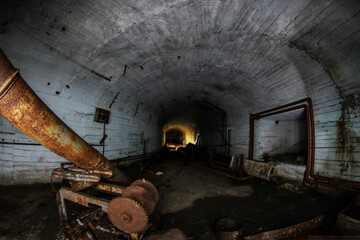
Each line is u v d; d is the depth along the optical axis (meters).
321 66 3.67
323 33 3.04
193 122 15.52
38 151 3.89
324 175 4.05
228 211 3.54
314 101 4.33
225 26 3.48
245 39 3.79
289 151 6.79
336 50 3.21
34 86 3.46
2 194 3.29
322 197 3.91
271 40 3.60
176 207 3.72
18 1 2.46
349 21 2.67
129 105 6.70
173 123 16.38
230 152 9.00
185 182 5.70
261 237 2.48
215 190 4.86
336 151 3.78
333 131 3.85
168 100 9.50
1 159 3.61
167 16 3.23
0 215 2.68
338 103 3.71
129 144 7.00
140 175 6.48
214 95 8.29
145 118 8.71
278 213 3.41
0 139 3.60
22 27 2.81
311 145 4.42
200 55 4.84
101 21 3.13
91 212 2.78
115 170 3.40
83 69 4.00
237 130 8.30
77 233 2.33
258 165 5.76
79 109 4.40
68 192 2.68
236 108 8.10
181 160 10.82
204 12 3.14
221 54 4.64
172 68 5.70
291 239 2.52
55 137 2.14
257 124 6.84
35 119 1.87
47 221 2.74
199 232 2.81
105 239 2.32
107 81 4.84
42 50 3.22
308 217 3.21
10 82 1.56
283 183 5.11
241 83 5.98
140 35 3.72
